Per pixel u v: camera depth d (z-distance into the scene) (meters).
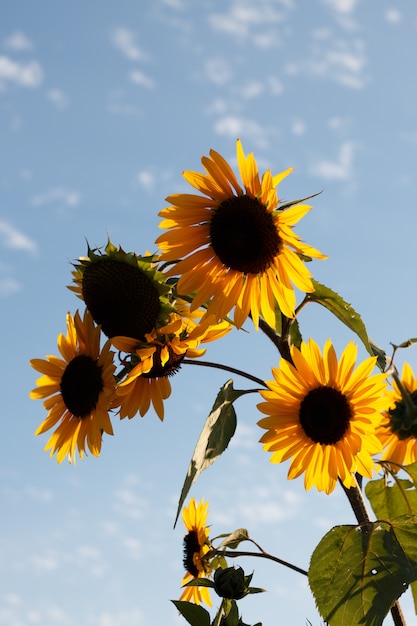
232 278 1.06
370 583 0.98
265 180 1.04
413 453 1.09
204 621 1.00
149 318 1.05
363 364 1.06
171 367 1.06
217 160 1.05
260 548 1.07
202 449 1.02
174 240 1.06
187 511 1.22
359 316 1.04
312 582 0.99
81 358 1.10
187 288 1.05
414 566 0.98
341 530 1.00
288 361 1.07
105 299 1.05
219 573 1.04
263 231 1.04
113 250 1.05
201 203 1.06
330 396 1.06
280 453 1.06
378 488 1.08
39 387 1.14
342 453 1.05
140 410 1.07
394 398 1.07
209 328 1.07
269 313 1.06
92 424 1.09
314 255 1.03
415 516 0.99
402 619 1.01
